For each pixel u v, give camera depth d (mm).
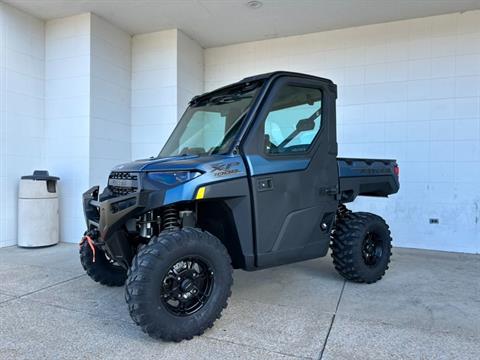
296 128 3146
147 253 2396
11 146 5398
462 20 5363
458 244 5410
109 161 5930
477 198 5320
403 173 5676
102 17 5699
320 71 6141
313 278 3965
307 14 5520
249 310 3021
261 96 2980
